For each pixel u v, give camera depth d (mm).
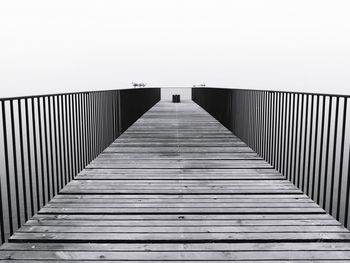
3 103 2311
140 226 2613
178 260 2150
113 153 5246
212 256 2195
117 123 6707
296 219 2752
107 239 2391
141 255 2209
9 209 2420
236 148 5656
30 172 2824
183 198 3234
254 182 3730
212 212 2867
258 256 2195
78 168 4059
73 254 2217
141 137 6875
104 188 3498
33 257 2180
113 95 6250
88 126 4504
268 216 2812
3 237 2381
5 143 2352
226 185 3621
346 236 2445
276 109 4246
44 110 3154
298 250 2275
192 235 2459
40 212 2867
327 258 2172
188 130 7953
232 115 7348
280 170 4078
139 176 3945
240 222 2689
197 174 4031
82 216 2807
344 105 2658
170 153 5250
